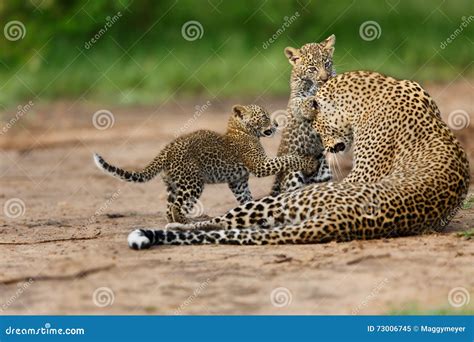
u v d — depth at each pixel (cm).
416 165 1255
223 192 1797
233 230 1223
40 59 3609
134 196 1809
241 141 1479
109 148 2464
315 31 3994
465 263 1099
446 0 4081
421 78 3625
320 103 1396
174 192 1438
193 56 3759
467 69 3772
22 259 1203
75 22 3734
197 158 1431
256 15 4047
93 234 1370
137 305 1019
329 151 1382
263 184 1897
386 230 1205
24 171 2192
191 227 1262
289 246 1195
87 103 3325
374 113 1330
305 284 1052
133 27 3856
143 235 1217
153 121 2905
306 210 1209
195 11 3969
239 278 1080
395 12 4041
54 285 1095
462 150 1300
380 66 3716
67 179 2059
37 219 1555
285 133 1498
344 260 1119
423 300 999
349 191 1209
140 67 3634
